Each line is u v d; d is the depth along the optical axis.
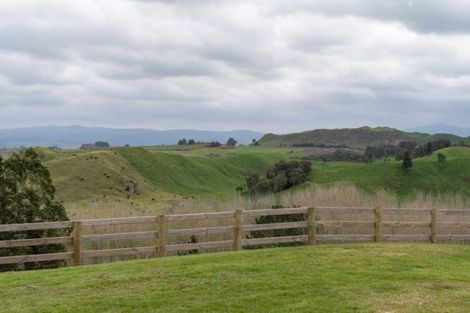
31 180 18.16
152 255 15.65
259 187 78.88
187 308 8.97
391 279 11.24
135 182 104.12
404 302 9.46
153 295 9.78
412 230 21.88
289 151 179.50
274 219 20.52
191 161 140.12
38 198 17.94
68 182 90.75
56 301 9.48
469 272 12.32
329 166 98.31
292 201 29.81
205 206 31.59
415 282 11.01
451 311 8.96
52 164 98.00
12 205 17.44
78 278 11.41
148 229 20.45
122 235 14.72
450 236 19.06
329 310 8.88
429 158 93.19
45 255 13.75
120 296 9.74
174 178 122.25
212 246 15.82
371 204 28.94
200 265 12.61
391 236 18.45
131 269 12.30
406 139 186.50
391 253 14.80
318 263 12.94
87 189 90.56
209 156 163.38
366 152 134.88
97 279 11.20
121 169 110.00
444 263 13.47
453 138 176.50
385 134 199.75
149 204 78.69
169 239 20.50
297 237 17.16
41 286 10.73
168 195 102.50
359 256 14.12
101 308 8.99
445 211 19.11
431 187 81.88
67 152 111.44
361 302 9.38
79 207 36.38
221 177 137.00
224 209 29.88
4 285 10.90
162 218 15.17
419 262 13.44
